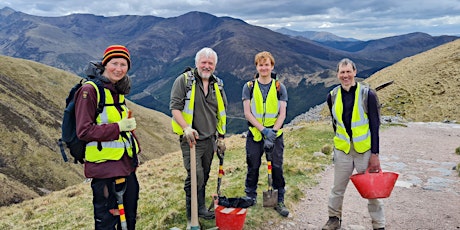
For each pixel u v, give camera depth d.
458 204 7.80
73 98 4.38
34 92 129.88
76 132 4.22
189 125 5.69
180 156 21.03
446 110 42.31
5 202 66.25
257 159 6.75
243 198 5.93
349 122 5.71
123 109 4.61
